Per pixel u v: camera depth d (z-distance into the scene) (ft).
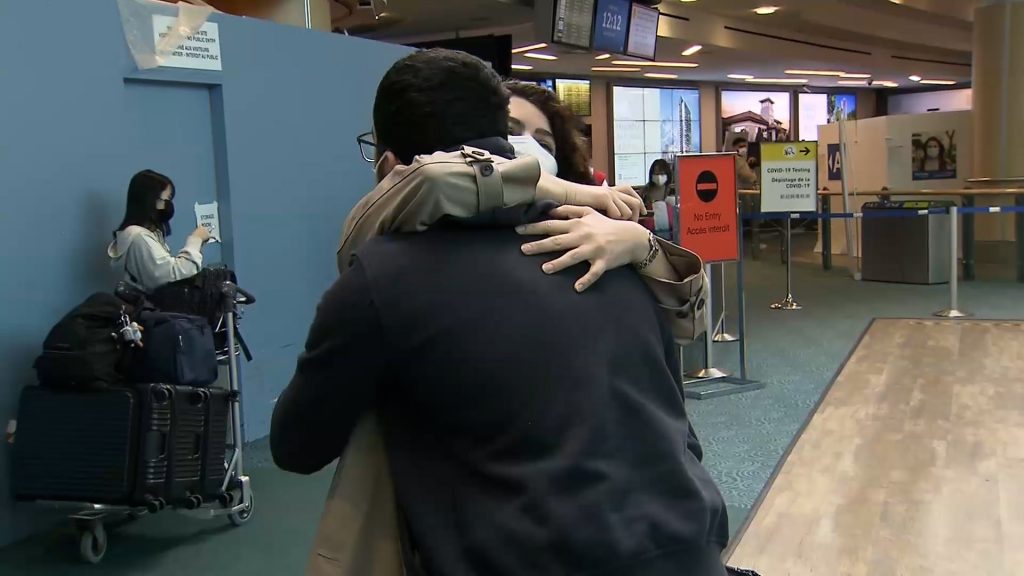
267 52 15.48
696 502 3.38
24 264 11.30
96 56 12.31
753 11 38.29
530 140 4.93
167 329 10.48
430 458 3.38
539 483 3.13
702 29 38.50
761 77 58.54
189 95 14.20
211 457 11.00
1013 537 10.21
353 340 3.31
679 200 17.12
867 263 33.09
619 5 28.17
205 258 14.55
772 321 25.34
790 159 26.17
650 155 55.26
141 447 10.06
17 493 10.31
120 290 10.93
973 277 32.60
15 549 10.98
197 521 11.84
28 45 11.34
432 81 3.67
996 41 35.29
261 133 15.40
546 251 3.49
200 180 14.47
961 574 9.41
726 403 16.76
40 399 10.27
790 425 15.21
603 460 3.23
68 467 10.14
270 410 15.81
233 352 11.58
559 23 25.85
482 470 3.24
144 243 11.75
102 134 12.41
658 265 3.86
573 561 3.06
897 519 10.84
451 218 3.44
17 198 11.22
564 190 3.92
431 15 29.60
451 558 3.17
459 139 3.69
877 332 22.89
